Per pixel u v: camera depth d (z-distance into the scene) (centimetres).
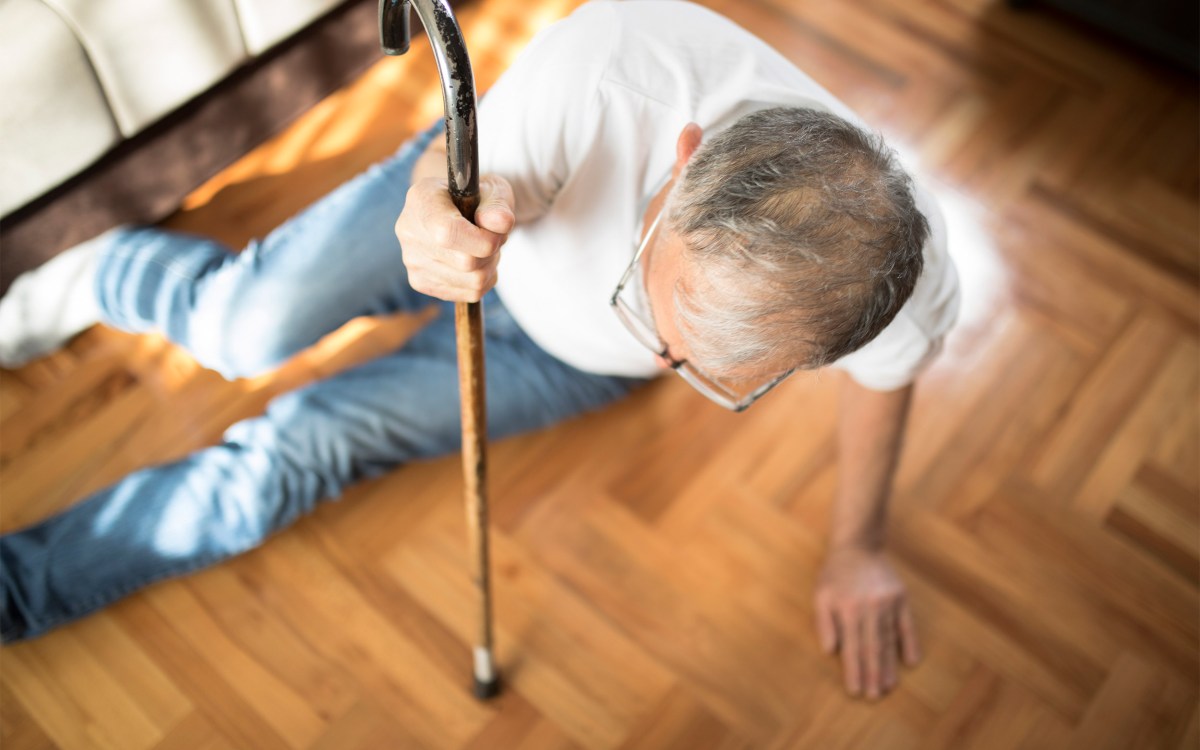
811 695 138
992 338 165
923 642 143
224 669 133
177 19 139
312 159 169
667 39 97
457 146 76
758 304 79
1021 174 181
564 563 145
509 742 132
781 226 77
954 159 182
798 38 191
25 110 131
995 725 138
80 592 128
